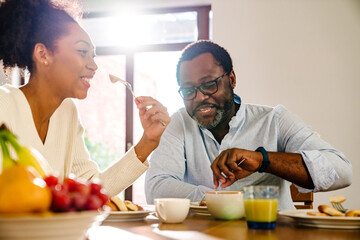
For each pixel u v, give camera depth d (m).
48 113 1.33
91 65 1.30
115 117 5.33
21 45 1.25
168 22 4.38
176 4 4.17
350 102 3.67
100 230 0.87
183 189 1.55
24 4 1.24
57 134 1.37
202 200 1.28
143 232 0.85
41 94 1.29
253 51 3.90
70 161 1.39
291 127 1.70
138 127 4.35
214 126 1.69
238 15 3.95
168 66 4.69
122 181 1.31
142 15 4.38
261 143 1.74
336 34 3.75
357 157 3.62
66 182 0.66
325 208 0.97
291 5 3.85
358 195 3.56
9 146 0.89
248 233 0.83
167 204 0.98
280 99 3.81
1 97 1.19
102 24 4.50
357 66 3.69
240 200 1.07
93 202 0.62
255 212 0.90
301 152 1.41
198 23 4.21
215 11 4.00
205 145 1.79
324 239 0.76
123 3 4.27
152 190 1.64
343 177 1.44
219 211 1.06
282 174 1.38
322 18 3.79
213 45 1.70
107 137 5.23
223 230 0.88
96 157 5.08
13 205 0.55
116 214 1.00
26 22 1.24
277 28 3.87
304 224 0.95
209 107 1.66
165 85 4.91
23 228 0.54
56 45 1.25
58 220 0.55
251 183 1.67
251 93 3.87
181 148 1.78
